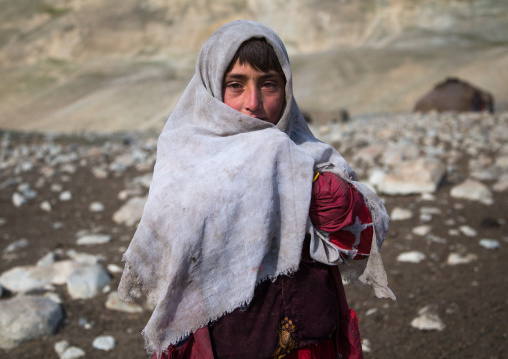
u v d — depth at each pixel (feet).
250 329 4.75
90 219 18.93
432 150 24.02
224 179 4.52
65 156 28.43
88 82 192.54
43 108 167.53
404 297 12.09
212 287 4.52
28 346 10.73
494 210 16.74
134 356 10.30
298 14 241.96
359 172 21.47
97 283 13.07
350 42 226.38
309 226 4.70
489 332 10.53
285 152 4.66
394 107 131.44
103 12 264.11
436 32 217.77
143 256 4.70
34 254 15.48
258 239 4.48
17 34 264.72
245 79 4.94
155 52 237.04
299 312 4.78
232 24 5.06
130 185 22.18
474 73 140.05
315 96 149.69
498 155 23.08
